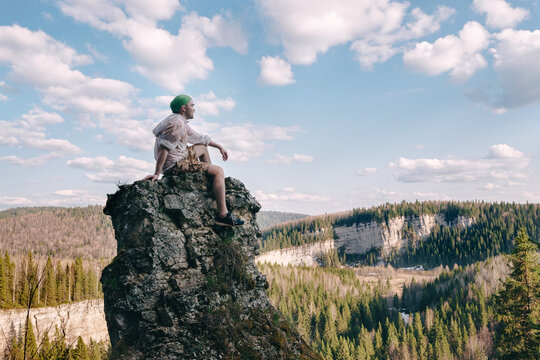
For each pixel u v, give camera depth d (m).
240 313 5.90
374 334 100.56
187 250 5.90
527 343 17.59
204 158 6.91
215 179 6.34
